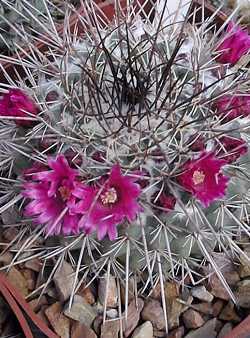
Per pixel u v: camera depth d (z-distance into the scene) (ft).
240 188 0.54
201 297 0.58
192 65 0.55
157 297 0.58
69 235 0.52
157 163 0.50
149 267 0.51
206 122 0.52
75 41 0.60
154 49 0.54
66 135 0.51
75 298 0.57
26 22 0.75
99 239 0.49
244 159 0.54
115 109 0.51
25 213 0.52
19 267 0.58
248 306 0.58
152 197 0.50
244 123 0.55
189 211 0.51
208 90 0.55
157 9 0.65
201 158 0.49
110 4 0.72
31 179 0.53
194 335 0.57
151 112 0.49
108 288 0.55
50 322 0.56
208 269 0.59
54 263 0.57
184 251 0.54
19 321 0.54
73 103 0.52
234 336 0.55
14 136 0.55
